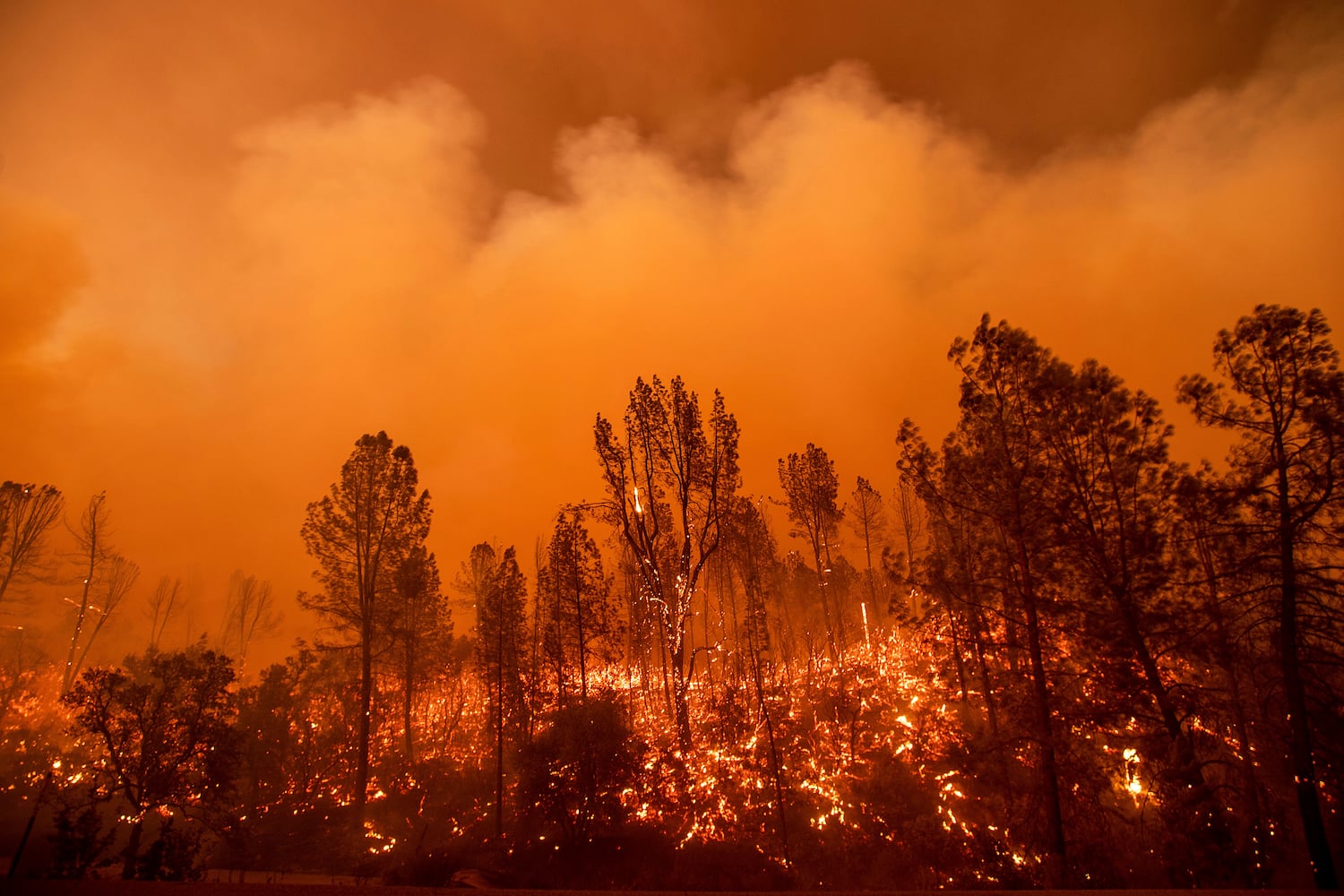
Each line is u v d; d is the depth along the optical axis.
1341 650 14.11
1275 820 14.05
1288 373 14.80
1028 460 16.83
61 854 13.19
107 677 18.98
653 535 30.59
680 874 16.98
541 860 18.61
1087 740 16.28
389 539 32.12
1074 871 13.84
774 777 21.33
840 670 28.86
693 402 31.34
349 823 25.73
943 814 17.97
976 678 19.80
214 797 19.58
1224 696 15.87
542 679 28.36
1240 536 14.87
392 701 34.94
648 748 23.27
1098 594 16.02
